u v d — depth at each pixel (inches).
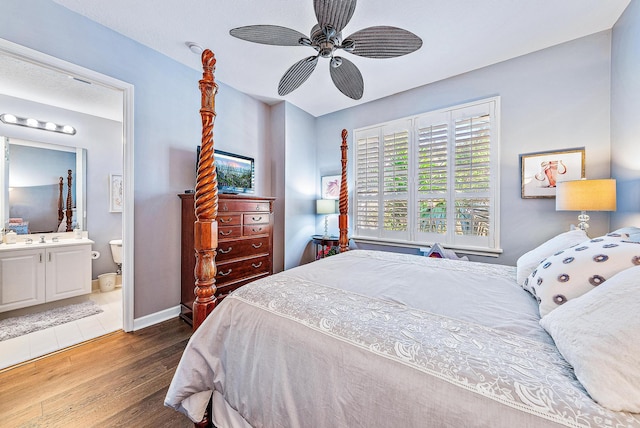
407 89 129.4
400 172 133.3
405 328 35.0
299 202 155.5
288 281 55.2
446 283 55.7
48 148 130.2
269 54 100.7
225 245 104.1
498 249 106.7
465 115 114.0
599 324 26.1
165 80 102.3
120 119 149.9
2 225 117.9
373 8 77.3
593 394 22.3
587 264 39.0
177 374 45.1
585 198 76.5
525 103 101.6
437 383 26.2
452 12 79.2
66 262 121.2
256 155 142.0
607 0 74.7
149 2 75.7
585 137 91.4
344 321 37.1
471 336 33.1
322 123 164.7
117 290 141.6
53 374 69.8
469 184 113.9
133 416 56.1
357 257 83.6
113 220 150.2
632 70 74.7
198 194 53.9
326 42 68.6
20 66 94.0
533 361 27.8
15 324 98.8
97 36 84.2
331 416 31.1
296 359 35.6
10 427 53.0
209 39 92.4
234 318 45.3
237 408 42.0
